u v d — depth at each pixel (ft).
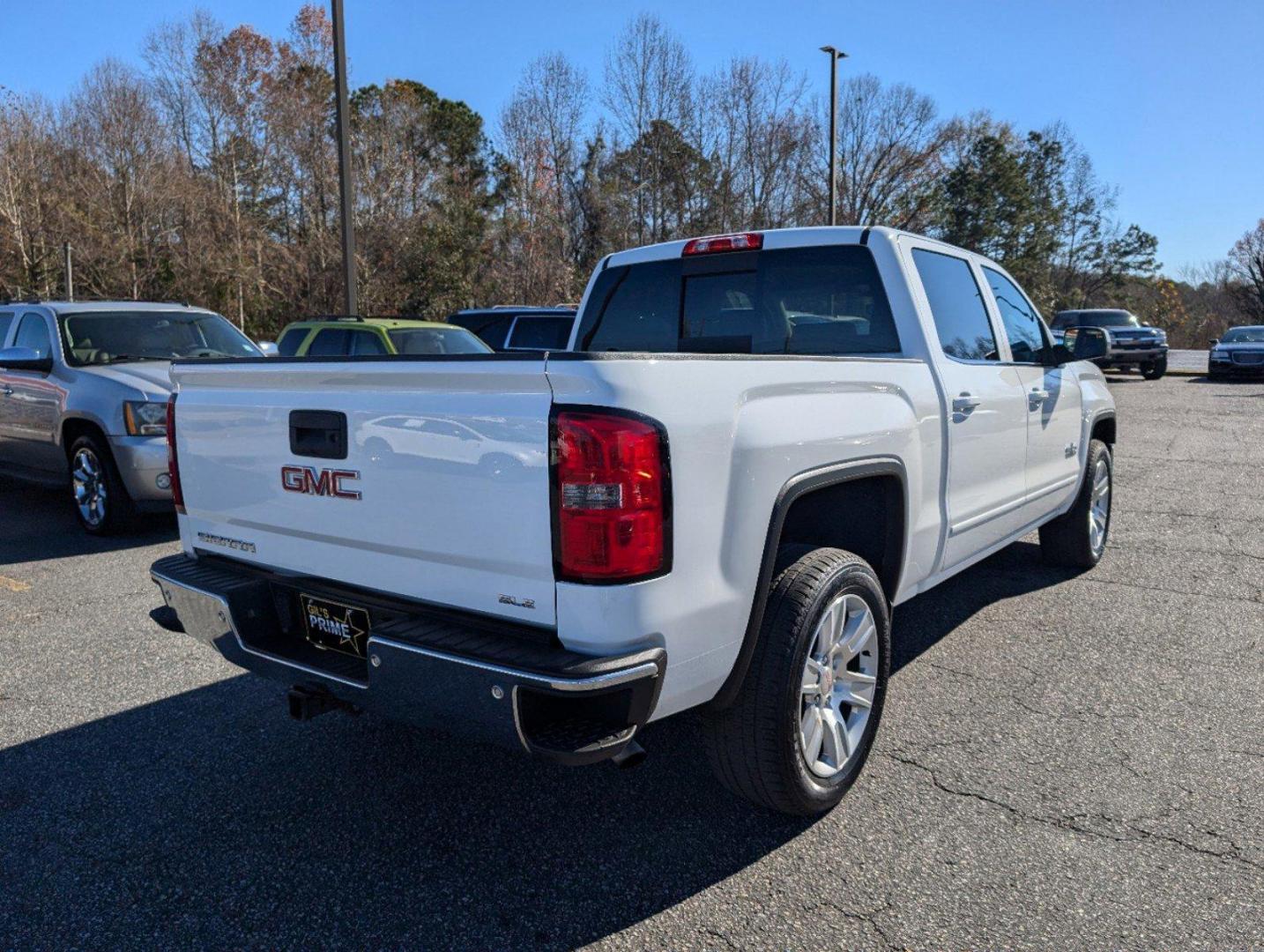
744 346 14.24
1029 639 15.62
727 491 8.34
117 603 18.25
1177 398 64.90
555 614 7.74
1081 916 8.32
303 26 139.13
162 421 23.34
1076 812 10.09
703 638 8.28
